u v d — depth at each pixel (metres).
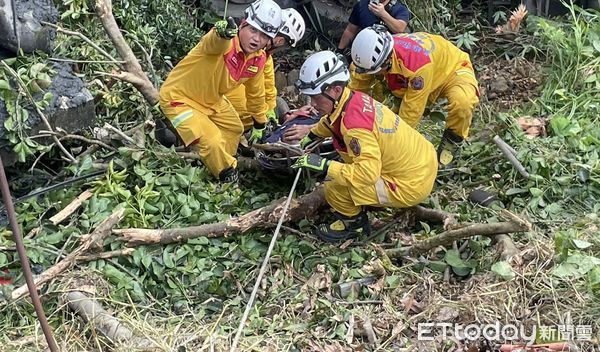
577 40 5.70
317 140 4.34
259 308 3.71
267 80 4.95
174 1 6.03
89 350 3.44
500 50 6.50
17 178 4.56
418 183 4.02
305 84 3.84
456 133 4.72
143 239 3.98
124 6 5.47
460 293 3.74
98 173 4.47
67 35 4.95
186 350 3.38
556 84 5.69
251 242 4.12
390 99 5.16
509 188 4.55
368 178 3.85
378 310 3.66
